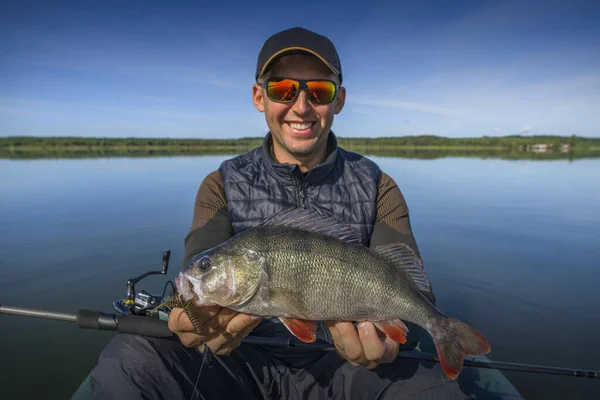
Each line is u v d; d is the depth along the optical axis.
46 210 2.27
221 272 0.53
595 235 1.80
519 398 0.72
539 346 0.95
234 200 0.70
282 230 0.55
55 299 1.17
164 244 1.65
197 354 0.60
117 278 1.32
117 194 2.80
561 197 2.82
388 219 0.72
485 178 4.03
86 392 0.71
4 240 1.69
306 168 0.74
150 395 0.53
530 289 1.25
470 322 1.06
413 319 0.53
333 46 0.70
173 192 2.89
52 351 0.94
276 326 0.65
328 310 0.53
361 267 0.53
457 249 1.62
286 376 0.64
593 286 1.26
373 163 0.78
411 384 0.57
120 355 0.55
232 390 0.61
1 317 1.10
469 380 0.78
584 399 0.78
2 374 0.84
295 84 0.65
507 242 1.71
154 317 0.64
